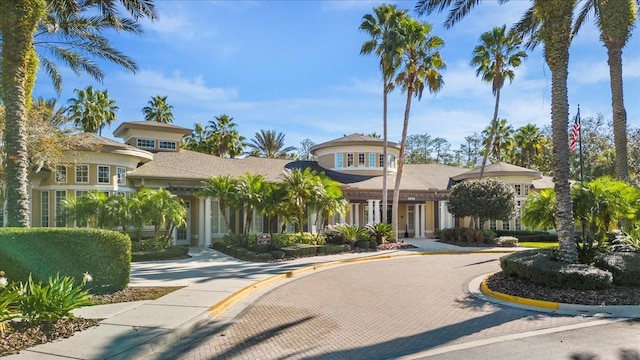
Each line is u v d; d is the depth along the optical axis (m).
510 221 31.66
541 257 11.24
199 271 13.99
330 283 12.32
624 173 16.31
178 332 6.82
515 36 16.16
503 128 46.09
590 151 42.34
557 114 11.12
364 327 7.52
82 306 7.64
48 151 17.06
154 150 27.52
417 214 30.73
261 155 49.16
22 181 10.45
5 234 8.80
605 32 14.29
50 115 18.72
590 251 11.65
